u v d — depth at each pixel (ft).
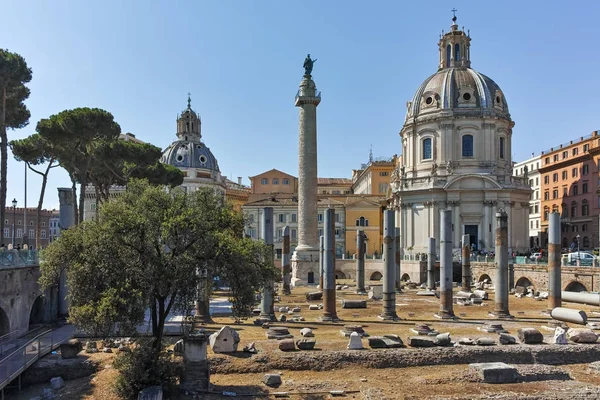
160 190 89.71
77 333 115.65
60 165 205.05
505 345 105.19
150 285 80.23
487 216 284.00
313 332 122.93
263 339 112.68
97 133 180.04
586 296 158.30
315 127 230.68
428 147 306.35
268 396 82.94
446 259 146.30
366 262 295.28
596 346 104.47
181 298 85.05
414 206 301.43
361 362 97.35
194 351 84.74
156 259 82.69
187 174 407.85
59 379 92.68
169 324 125.39
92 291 81.66
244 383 88.43
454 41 317.63
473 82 305.53
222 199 96.02
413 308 169.68
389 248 145.07
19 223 397.60
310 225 237.25
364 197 374.02
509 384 88.43
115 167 212.23
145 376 81.10
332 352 99.35
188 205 89.92
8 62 152.87
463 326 131.75
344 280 288.71
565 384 88.43
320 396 83.25
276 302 185.26
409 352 100.07
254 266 91.40
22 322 118.83
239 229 94.73
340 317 149.59
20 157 192.85
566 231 332.19
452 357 99.81
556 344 106.22
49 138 175.11
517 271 222.28
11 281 113.70
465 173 287.89
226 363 95.14
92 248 81.87
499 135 302.45
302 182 233.55
